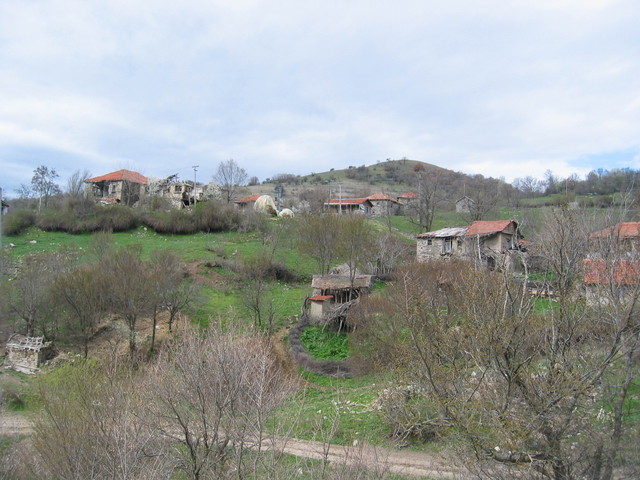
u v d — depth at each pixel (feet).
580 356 33.40
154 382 37.96
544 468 31.42
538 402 31.22
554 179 305.73
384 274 135.64
